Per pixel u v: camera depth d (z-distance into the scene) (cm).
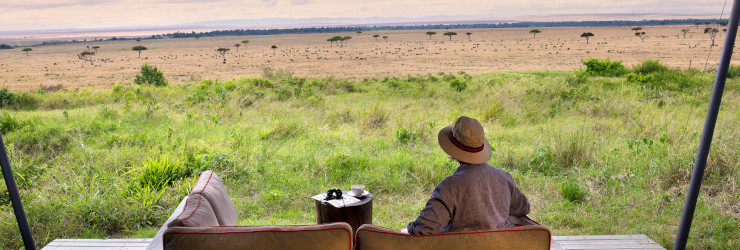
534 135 789
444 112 1076
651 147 609
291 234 168
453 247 175
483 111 998
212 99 1285
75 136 788
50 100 1543
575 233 384
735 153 527
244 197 487
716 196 462
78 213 417
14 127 884
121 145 740
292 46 14488
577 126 838
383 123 902
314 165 588
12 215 416
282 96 1505
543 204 459
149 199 443
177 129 876
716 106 237
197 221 196
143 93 1570
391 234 176
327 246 168
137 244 325
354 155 633
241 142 702
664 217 414
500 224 212
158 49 14412
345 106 1130
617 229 390
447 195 198
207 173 271
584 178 518
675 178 506
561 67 5406
